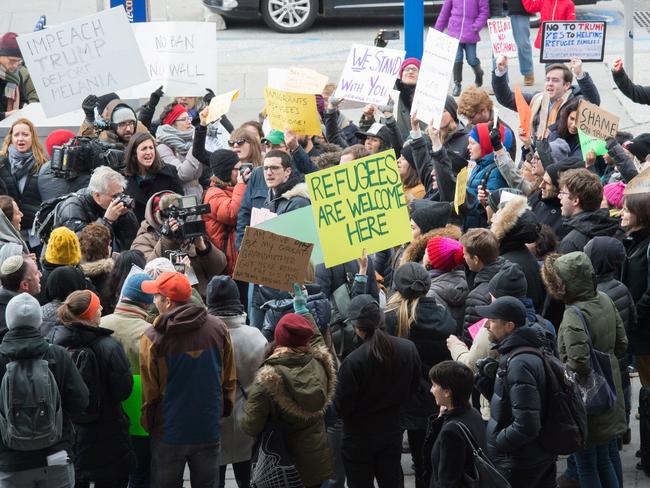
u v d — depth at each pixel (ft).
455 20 90.53
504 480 32.81
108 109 57.26
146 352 35.60
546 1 88.84
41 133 71.10
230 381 36.94
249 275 37.81
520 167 60.39
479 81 92.58
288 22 111.86
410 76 66.49
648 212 42.60
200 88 65.10
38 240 54.29
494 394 34.91
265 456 35.55
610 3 118.42
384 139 57.93
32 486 34.83
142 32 64.80
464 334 39.47
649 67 97.86
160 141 60.49
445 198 51.34
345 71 61.05
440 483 33.24
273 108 56.85
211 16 114.62
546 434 34.50
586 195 43.70
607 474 38.86
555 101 61.05
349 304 38.65
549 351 35.12
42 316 37.76
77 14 114.11
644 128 83.71
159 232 47.03
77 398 34.91
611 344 38.32
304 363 35.32
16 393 33.76
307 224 41.60
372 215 40.60
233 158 51.88
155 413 36.32
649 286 41.93
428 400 39.50
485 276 39.88
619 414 38.40
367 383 36.37
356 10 110.01
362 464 37.37
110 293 42.75
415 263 39.50
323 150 59.67
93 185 48.93
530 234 41.65
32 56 57.00
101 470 36.88
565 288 38.22
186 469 43.98
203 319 35.88
